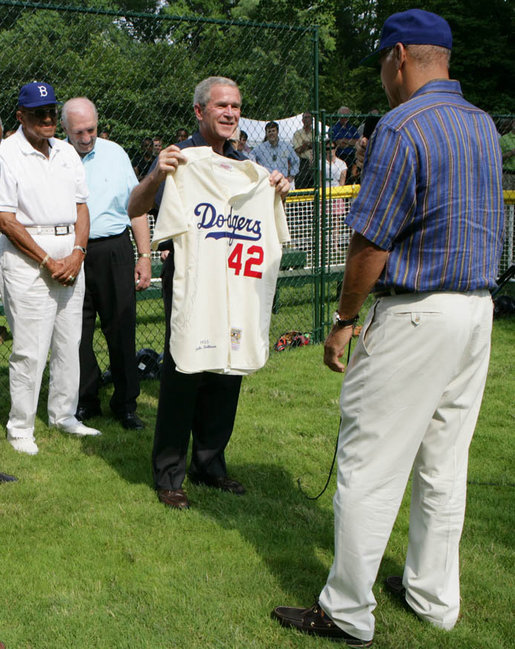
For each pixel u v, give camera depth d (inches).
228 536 135.0
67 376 185.9
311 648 103.3
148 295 298.7
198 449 156.2
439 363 94.3
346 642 104.7
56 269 168.7
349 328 100.3
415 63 94.7
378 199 90.1
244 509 146.9
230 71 320.2
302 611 109.0
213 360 134.9
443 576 106.5
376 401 96.7
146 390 230.4
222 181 129.7
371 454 98.1
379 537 99.6
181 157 125.6
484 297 97.5
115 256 190.2
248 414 204.5
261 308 136.7
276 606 113.3
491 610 112.5
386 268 94.1
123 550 130.1
